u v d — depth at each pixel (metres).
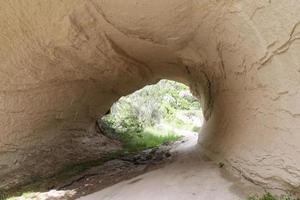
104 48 6.09
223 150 5.40
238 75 4.73
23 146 7.05
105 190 5.53
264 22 3.50
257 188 3.99
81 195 5.60
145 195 4.66
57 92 7.09
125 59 6.72
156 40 5.66
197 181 4.80
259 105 4.14
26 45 5.85
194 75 7.87
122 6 4.80
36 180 6.97
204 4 4.29
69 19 5.21
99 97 8.52
